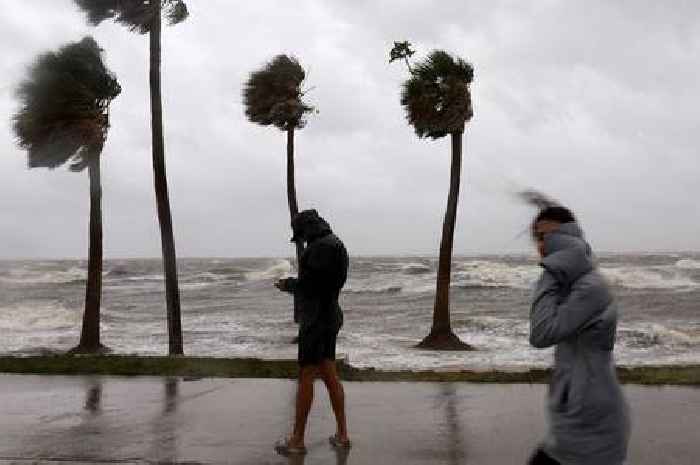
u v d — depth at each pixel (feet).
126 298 161.38
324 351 16.87
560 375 9.82
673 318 97.66
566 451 9.66
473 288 172.24
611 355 9.85
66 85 51.08
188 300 154.51
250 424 19.43
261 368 28.81
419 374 27.43
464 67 60.49
